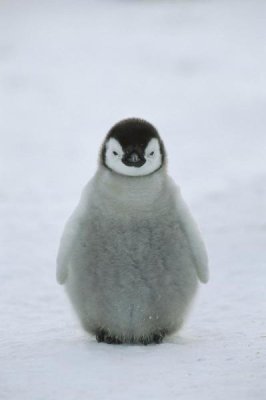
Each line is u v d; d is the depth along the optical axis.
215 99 66.75
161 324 15.60
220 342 15.41
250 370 13.20
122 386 12.56
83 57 87.50
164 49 89.44
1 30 104.50
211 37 94.31
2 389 12.72
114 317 15.40
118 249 15.11
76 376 13.17
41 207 36.41
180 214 15.34
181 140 52.88
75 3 126.50
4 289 23.16
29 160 48.28
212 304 19.94
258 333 16.25
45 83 75.44
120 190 15.11
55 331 17.36
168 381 12.73
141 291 15.21
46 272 25.53
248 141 51.50
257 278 22.75
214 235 28.55
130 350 14.81
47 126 59.50
